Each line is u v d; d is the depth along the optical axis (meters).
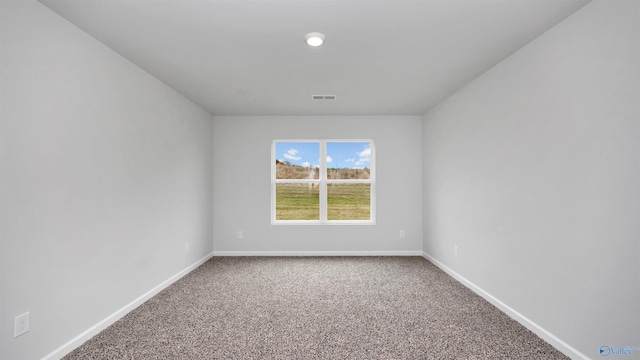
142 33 2.30
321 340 2.29
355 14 2.05
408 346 2.21
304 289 3.39
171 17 2.07
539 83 2.33
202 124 4.52
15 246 1.76
